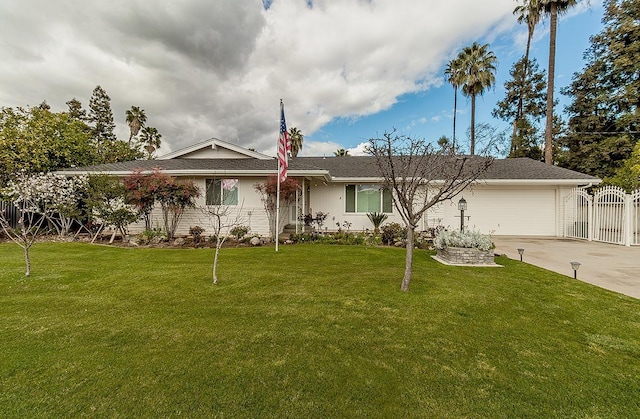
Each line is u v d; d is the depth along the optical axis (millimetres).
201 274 6113
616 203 11094
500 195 14109
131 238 10680
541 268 7055
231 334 3451
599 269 7027
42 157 13828
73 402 2289
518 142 24641
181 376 2633
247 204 12164
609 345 3301
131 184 10492
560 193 13656
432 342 3316
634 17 18609
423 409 2273
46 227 12500
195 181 12242
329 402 2330
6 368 2711
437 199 5129
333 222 14336
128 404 2273
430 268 6844
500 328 3707
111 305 4359
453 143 6562
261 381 2576
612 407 2324
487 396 2432
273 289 5152
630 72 19016
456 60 25328
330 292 5000
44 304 4379
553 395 2455
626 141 18828
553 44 17484
